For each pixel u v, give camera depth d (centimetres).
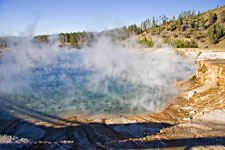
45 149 644
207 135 675
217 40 7312
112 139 848
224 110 917
